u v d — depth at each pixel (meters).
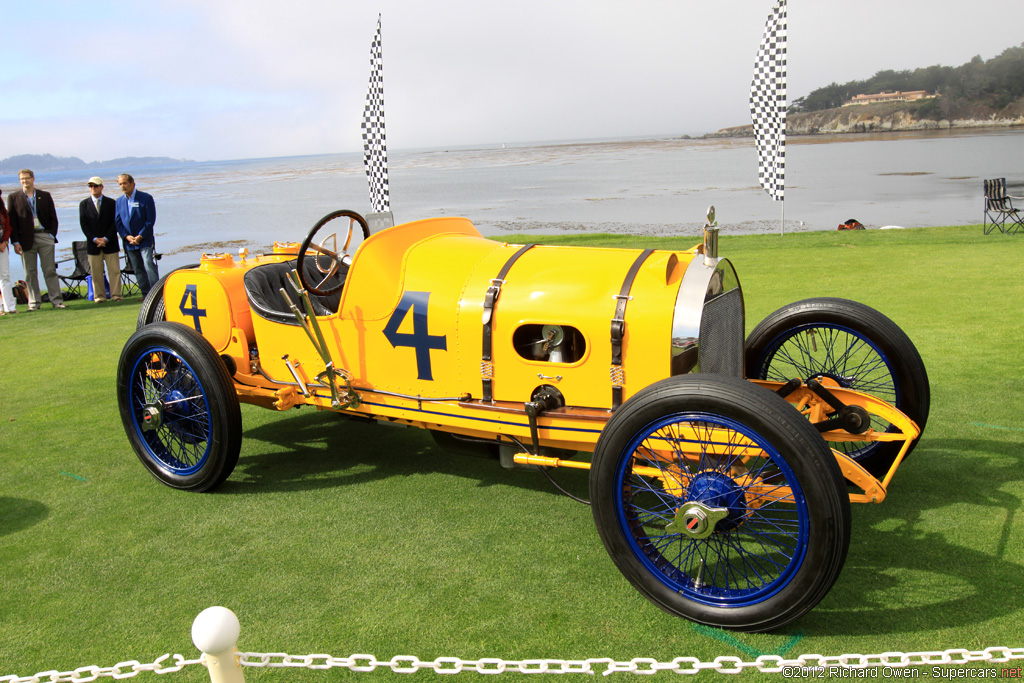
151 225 9.92
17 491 3.65
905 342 3.12
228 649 1.65
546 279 2.92
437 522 3.17
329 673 2.21
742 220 23.73
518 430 2.95
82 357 6.59
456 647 2.31
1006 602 2.40
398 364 3.21
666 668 2.06
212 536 3.12
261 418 4.74
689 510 2.33
